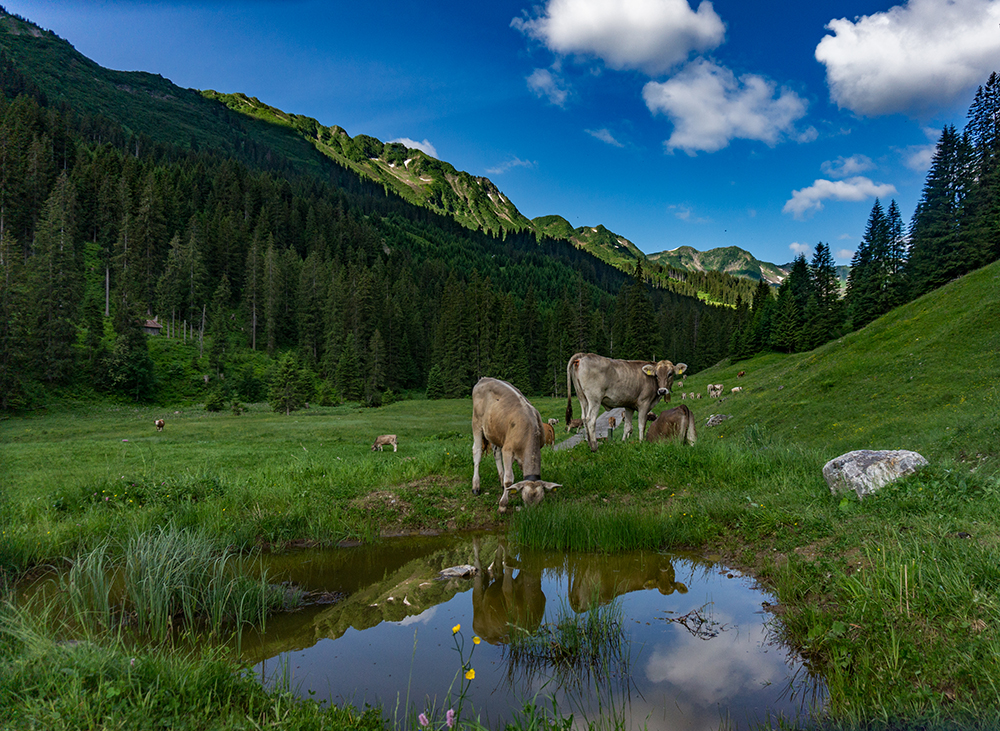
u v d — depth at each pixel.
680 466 9.95
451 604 5.57
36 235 92.31
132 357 70.25
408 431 41.47
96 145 157.88
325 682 3.95
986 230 51.69
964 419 13.84
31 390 61.28
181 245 110.69
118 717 2.88
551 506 8.16
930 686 3.28
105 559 6.35
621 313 93.25
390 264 153.62
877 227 68.31
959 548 4.61
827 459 10.01
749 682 3.83
